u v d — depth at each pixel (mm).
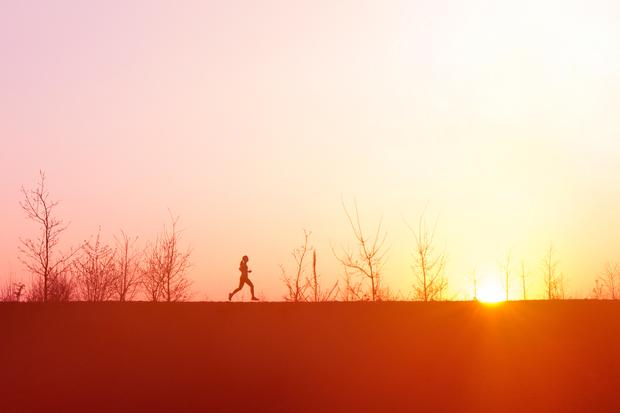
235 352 26344
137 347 26594
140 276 46938
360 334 28031
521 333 28109
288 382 24062
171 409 22047
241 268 33375
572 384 23625
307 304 31234
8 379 24016
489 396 22828
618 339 27188
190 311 30234
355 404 22422
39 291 39844
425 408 22141
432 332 28344
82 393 23109
